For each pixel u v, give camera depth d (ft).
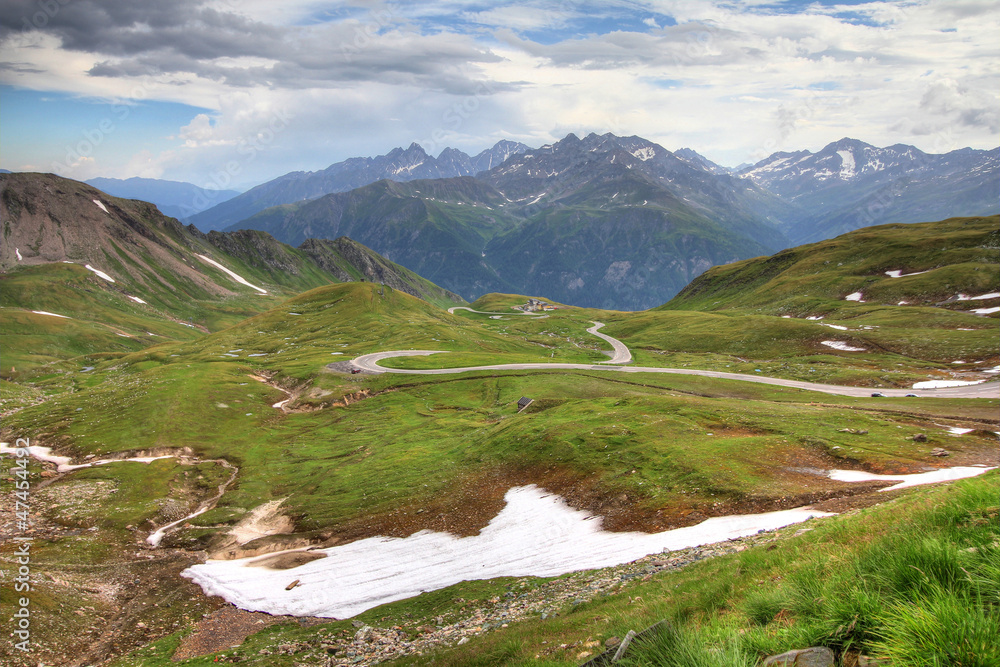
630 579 107.04
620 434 240.73
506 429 296.92
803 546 55.62
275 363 603.26
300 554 204.44
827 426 226.38
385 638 122.21
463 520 206.90
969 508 35.58
